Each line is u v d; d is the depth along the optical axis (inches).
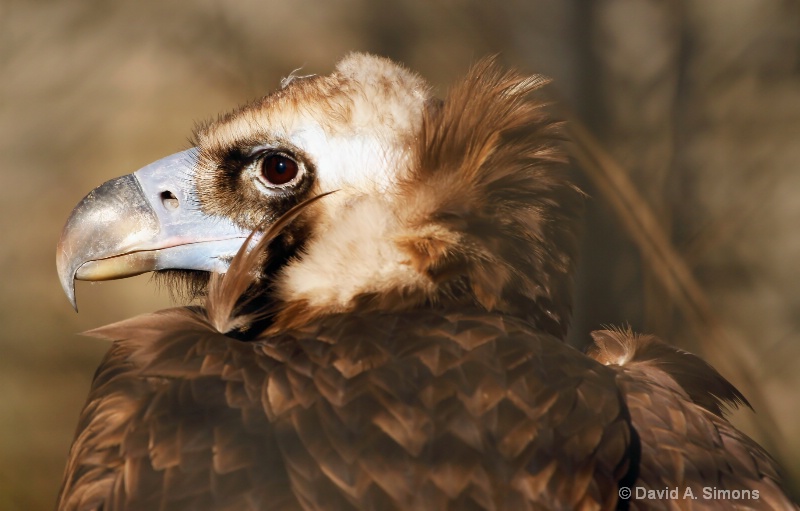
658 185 257.3
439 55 263.3
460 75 219.6
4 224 320.5
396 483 212.2
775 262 282.0
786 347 283.0
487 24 238.2
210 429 213.0
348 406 213.0
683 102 274.1
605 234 235.0
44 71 319.9
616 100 251.0
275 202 218.7
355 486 212.2
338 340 214.4
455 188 216.7
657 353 217.9
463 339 214.2
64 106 319.3
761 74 285.9
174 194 219.3
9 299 316.8
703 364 217.9
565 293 217.2
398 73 219.0
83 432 214.2
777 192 279.9
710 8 283.4
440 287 216.1
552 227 217.2
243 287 216.7
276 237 218.1
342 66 219.1
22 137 322.0
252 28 301.1
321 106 218.4
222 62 303.1
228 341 214.8
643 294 235.3
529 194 217.0
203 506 212.1
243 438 212.8
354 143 217.9
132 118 316.2
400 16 278.8
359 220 216.8
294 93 218.8
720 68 282.5
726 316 278.7
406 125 217.9
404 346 214.1
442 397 213.2
